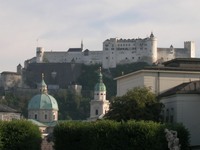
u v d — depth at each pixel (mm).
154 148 185250
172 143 167750
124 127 187875
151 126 186500
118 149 187750
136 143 185500
